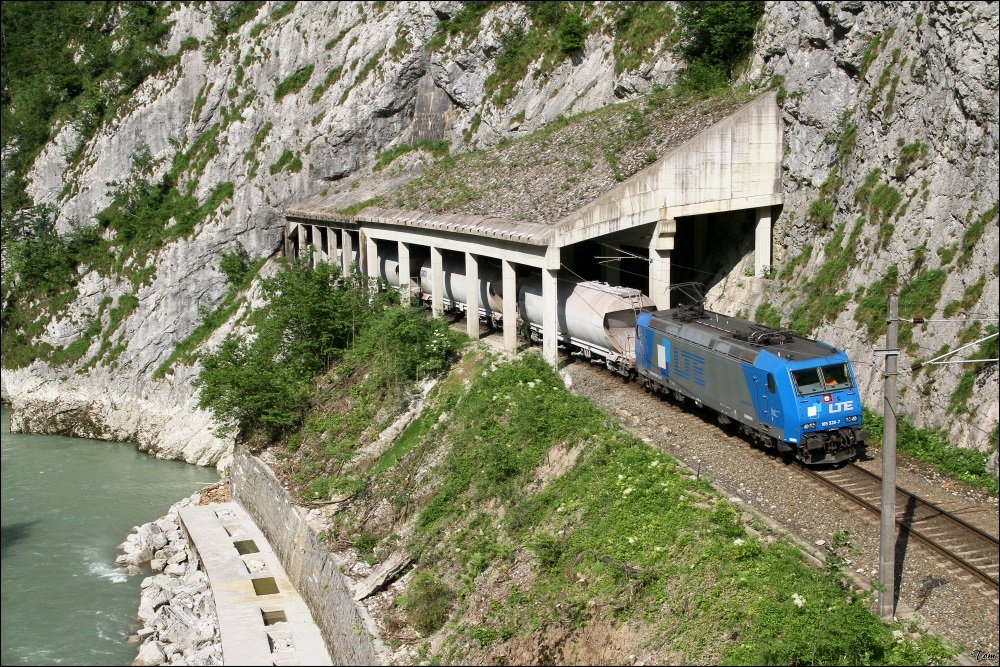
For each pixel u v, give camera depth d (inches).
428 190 1836.9
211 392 1621.6
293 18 2630.4
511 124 2178.9
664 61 1800.0
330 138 2375.7
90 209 2610.7
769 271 1427.2
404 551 1093.1
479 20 2313.0
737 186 1409.9
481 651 860.6
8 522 1555.1
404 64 2378.2
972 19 1050.7
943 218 1099.3
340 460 1384.1
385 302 1750.7
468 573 976.3
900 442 1018.1
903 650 673.6
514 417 1181.7
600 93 1985.7
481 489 1098.7
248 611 1170.6
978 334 995.9
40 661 1108.5
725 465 975.0
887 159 1214.9
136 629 1191.6
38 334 2381.9
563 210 1352.1
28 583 1317.7
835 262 1262.3
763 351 987.3
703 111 1492.4
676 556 819.4
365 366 1576.0
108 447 2068.2
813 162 1374.3
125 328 2289.6
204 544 1375.5
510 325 1429.6
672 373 1165.1
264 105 2536.9
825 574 755.4
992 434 939.3
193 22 2829.7
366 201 2022.6
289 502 1305.4
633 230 1454.2
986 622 691.4
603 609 808.3
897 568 768.3
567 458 1053.2
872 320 1138.0
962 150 1079.6
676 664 726.5
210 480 1793.8
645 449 1003.3
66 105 2869.1
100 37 3068.4
